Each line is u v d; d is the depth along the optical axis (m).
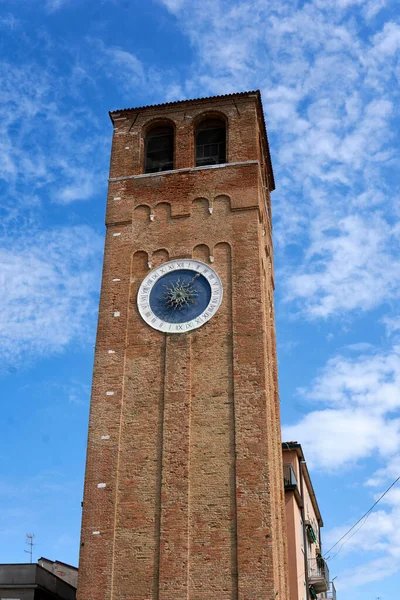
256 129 48.50
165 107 50.47
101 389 40.25
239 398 38.66
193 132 49.38
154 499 36.75
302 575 51.28
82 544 36.12
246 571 34.28
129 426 38.91
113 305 42.91
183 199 45.97
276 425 44.47
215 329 40.97
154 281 43.31
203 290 42.53
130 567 35.28
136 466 37.75
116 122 50.56
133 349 41.19
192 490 36.62
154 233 45.09
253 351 39.91
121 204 46.53
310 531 56.78
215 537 35.31
